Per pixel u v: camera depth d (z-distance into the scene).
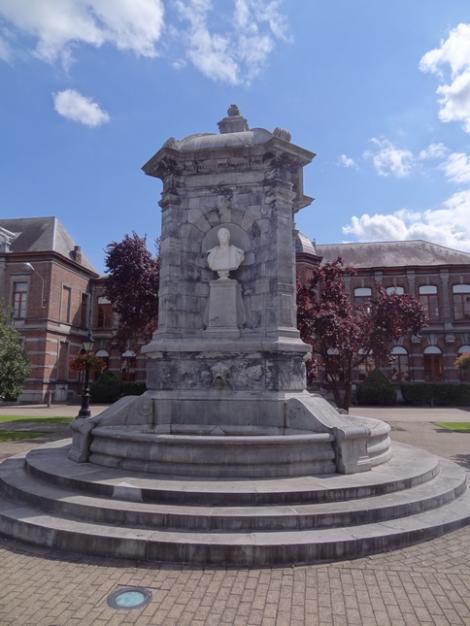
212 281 10.04
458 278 41.75
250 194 10.16
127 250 25.62
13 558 5.42
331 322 18.34
